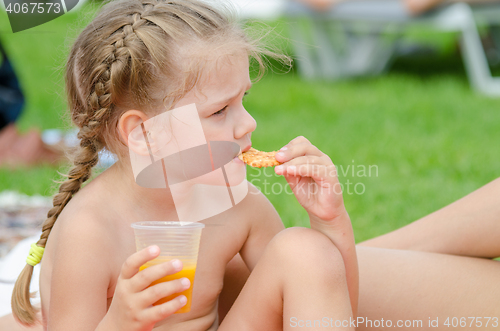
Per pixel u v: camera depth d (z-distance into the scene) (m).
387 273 3.12
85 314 2.54
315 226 2.72
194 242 2.29
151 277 2.15
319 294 2.40
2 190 7.02
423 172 7.50
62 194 2.88
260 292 2.56
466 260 3.12
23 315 2.97
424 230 3.47
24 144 8.16
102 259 2.60
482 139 9.09
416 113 10.93
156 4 2.89
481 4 12.90
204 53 2.66
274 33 3.29
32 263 2.94
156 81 2.70
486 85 12.80
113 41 2.72
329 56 14.73
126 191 2.80
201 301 2.95
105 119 2.78
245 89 2.81
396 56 17.30
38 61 15.55
